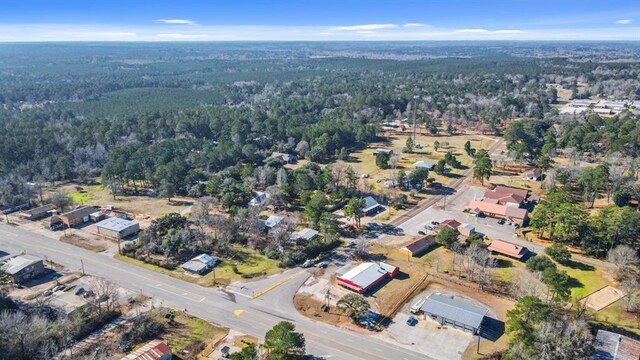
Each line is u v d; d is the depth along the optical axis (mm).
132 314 90438
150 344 78188
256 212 132750
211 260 110562
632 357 73438
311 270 108312
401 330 85812
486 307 92625
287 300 95875
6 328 77625
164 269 108812
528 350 71562
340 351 80000
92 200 158625
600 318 88500
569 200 137500
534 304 80438
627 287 95250
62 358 76625
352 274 102125
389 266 106812
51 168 182625
